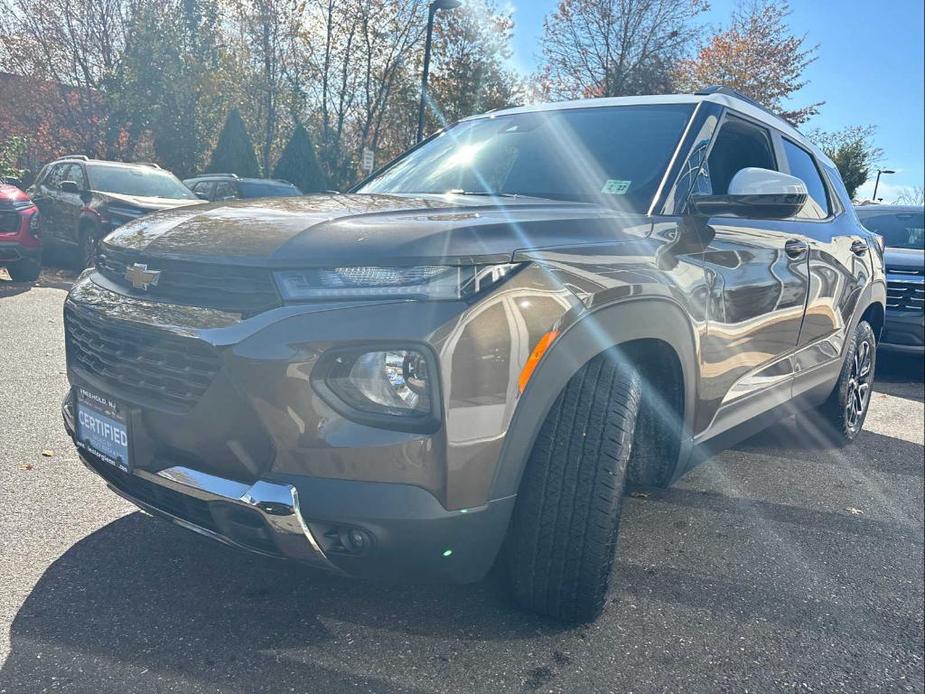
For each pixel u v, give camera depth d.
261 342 1.84
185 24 23.30
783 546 3.21
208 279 2.01
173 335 1.96
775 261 3.29
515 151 3.26
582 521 2.18
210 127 24.75
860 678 2.32
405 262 1.87
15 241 8.45
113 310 2.15
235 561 2.68
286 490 1.84
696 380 2.69
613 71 27.94
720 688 2.19
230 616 2.35
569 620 2.38
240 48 27.03
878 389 6.95
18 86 21.48
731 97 3.39
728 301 2.87
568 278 2.09
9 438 3.74
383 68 28.16
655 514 3.43
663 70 27.41
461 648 2.26
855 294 4.34
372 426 1.83
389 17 27.34
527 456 2.06
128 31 21.92
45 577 2.50
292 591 2.51
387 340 1.81
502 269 1.96
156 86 21.94
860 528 3.48
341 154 28.88
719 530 3.31
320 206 2.38
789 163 3.83
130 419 2.10
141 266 2.15
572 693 2.10
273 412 1.84
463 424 1.87
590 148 3.09
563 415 2.16
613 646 2.34
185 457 2.03
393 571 1.95
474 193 3.03
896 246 8.34
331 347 1.82
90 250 9.39
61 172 10.42
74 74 21.86
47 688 1.97
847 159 29.75
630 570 2.86
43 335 6.14
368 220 2.11
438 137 3.81
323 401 1.83
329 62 27.77
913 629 2.63
